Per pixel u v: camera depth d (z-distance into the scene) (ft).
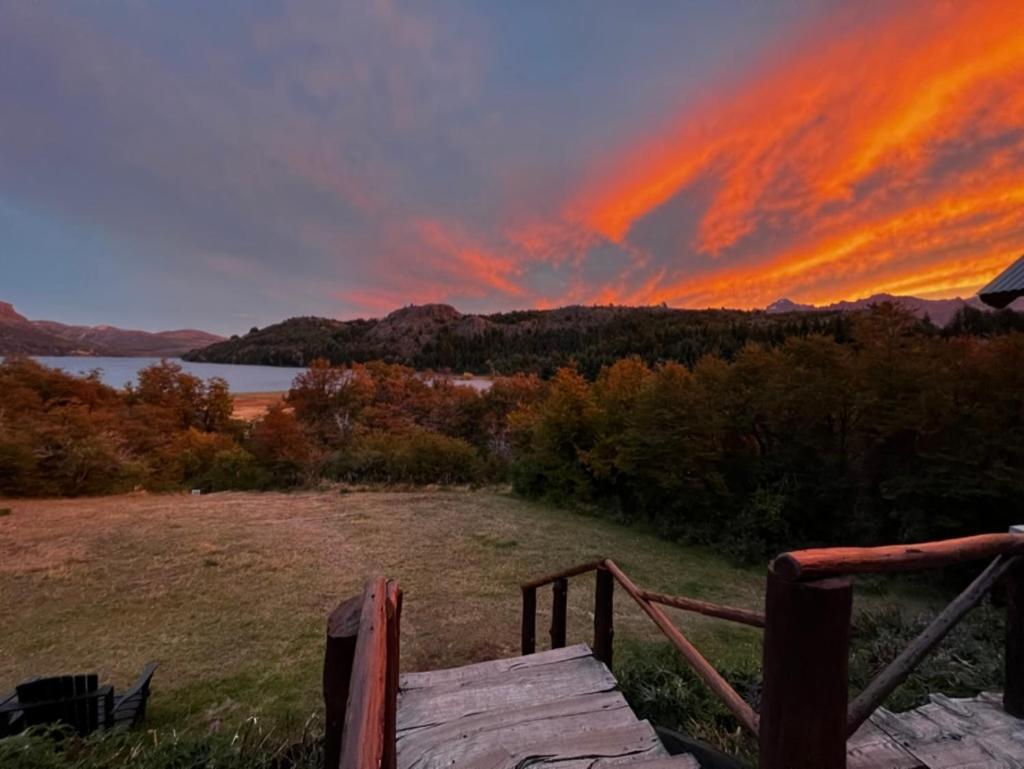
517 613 20.26
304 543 29.94
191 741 7.72
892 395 26.55
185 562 26.22
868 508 28.12
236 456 55.52
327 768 3.39
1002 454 23.59
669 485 32.01
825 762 2.98
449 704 6.88
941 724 5.34
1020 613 5.40
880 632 12.50
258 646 16.94
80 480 48.37
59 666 15.56
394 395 106.73
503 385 100.63
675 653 10.82
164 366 101.86
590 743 5.89
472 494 46.83
